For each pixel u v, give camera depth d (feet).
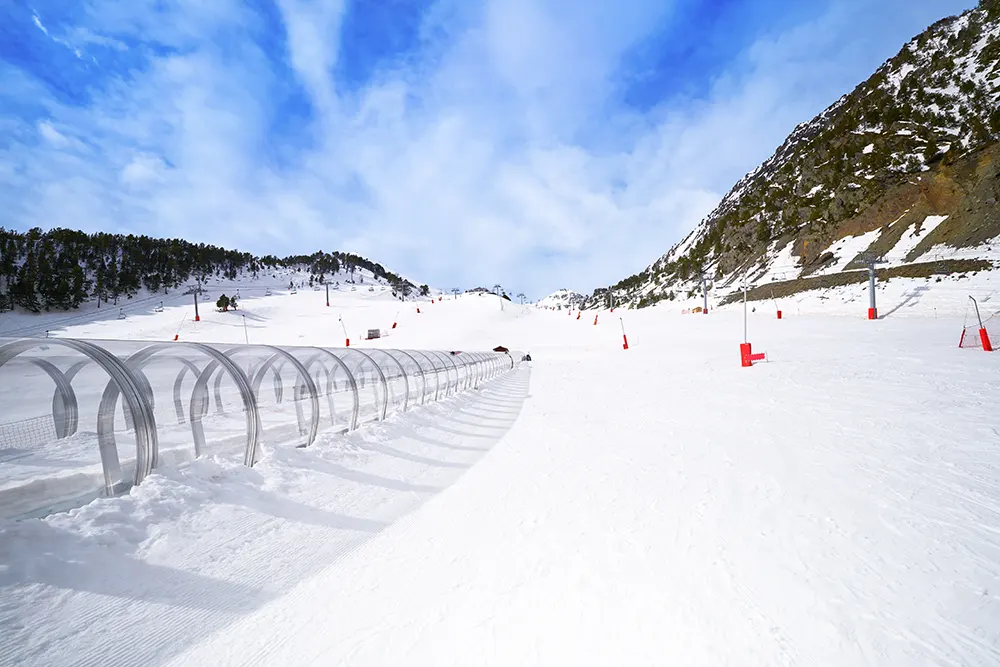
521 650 7.48
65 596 9.20
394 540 12.80
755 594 8.62
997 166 141.08
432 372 39.32
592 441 23.56
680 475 16.57
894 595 8.28
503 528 13.03
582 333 139.64
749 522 11.96
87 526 11.12
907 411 24.06
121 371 13.85
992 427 19.99
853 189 203.41
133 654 8.06
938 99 230.07
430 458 21.70
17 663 7.64
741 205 320.91
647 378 50.70
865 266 146.41
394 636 8.25
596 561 10.48
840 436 20.18
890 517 11.66
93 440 14.88
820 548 10.25
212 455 17.16
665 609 8.34
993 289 100.63
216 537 12.41
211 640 8.49
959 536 10.46
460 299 213.66
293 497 15.53
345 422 25.30
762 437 21.24
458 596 9.50
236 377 17.37
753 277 210.18
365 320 184.96
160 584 10.21
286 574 11.02
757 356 56.59
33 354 14.34
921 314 98.84
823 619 7.70
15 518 11.43
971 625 7.32
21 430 13.32
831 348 62.54
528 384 53.88
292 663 7.72
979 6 281.54
